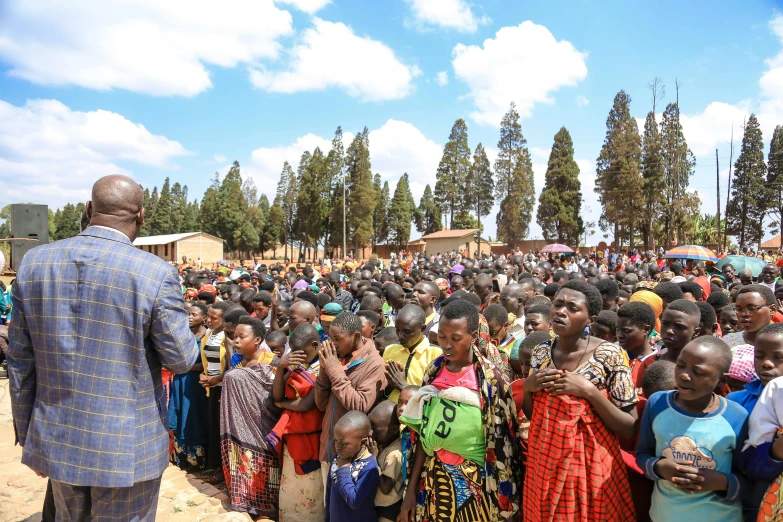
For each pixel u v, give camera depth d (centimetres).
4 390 855
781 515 233
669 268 1448
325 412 425
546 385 272
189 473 587
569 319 282
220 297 1127
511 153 5762
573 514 261
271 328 738
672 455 256
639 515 306
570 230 5422
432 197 8325
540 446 276
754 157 5516
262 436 483
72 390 272
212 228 7762
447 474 308
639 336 414
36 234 1354
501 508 294
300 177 6675
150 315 283
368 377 403
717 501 250
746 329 421
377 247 7444
